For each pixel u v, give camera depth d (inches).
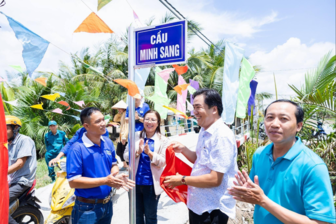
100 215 80.0
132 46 72.6
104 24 66.7
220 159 66.4
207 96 71.5
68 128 363.3
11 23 55.2
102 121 79.4
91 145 80.3
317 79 195.3
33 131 332.2
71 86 390.3
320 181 45.9
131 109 72.1
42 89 365.1
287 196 50.1
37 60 58.0
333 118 200.5
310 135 214.7
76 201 80.1
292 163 50.6
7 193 37.8
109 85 591.8
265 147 60.1
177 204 144.3
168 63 67.1
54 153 225.3
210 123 73.4
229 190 50.8
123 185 70.3
